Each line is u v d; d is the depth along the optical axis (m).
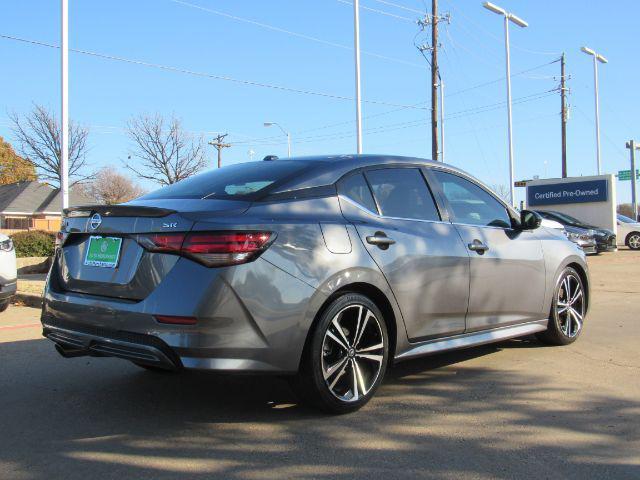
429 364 5.30
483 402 4.26
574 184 23.72
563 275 5.87
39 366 5.35
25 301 9.79
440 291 4.53
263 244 3.56
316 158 4.51
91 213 4.02
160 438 3.62
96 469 3.19
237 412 4.08
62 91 14.51
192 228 3.51
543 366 5.21
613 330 6.77
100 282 3.83
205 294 3.41
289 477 3.08
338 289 3.90
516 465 3.22
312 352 3.75
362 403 4.06
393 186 4.56
